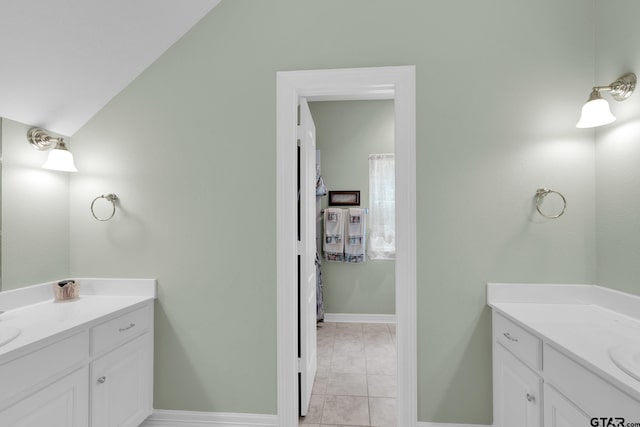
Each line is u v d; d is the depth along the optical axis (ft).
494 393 5.42
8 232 5.11
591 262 5.39
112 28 5.17
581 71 5.40
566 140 5.43
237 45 5.96
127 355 5.35
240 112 5.96
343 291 12.08
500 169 5.56
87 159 6.18
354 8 5.78
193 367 6.00
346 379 7.84
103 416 4.82
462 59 5.61
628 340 3.81
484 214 5.59
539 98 5.48
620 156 4.85
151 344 5.97
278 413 5.82
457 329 5.61
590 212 5.39
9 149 5.12
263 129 5.93
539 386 4.15
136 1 5.09
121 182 6.12
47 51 4.77
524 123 5.51
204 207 6.01
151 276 6.08
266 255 5.91
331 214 11.83
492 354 5.51
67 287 5.69
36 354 3.80
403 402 5.65
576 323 4.44
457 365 5.61
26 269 5.38
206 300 6.00
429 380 5.64
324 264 12.14
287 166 5.85
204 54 6.00
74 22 4.73
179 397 6.02
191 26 6.00
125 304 5.45
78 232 6.19
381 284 11.98
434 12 5.66
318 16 5.84
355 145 12.19
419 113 5.67
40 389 3.88
